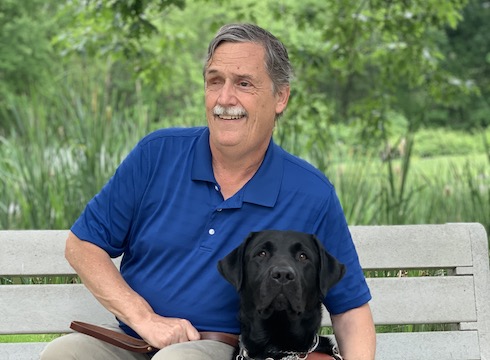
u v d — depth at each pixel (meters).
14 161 6.42
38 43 17.72
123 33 7.20
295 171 3.09
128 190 3.08
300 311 2.75
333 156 8.14
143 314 2.89
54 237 3.34
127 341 2.91
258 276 2.79
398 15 7.73
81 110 6.58
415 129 7.09
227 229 3.00
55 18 7.79
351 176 7.18
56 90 7.60
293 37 10.93
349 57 7.73
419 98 24.69
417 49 7.88
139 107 7.08
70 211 5.93
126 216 3.09
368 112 7.99
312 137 7.21
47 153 6.46
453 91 8.18
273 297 2.72
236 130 2.98
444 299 3.40
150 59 7.67
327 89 23.22
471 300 3.40
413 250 3.43
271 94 3.05
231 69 2.99
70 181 6.16
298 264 2.79
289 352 2.92
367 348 2.96
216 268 2.99
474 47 28.14
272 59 3.04
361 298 3.03
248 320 2.90
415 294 3.39
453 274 3.48
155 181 3.08
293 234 2.85
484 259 3.44
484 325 3.39
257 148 3.04
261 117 3.02
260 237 2.85
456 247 3.44
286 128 7.26
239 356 2.90
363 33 7.81
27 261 3.31
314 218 3.04
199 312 2.98
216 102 3.00
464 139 20.31
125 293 2.94
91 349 2.85
